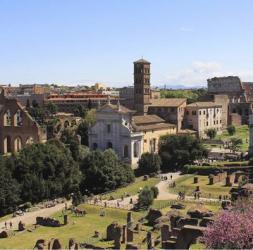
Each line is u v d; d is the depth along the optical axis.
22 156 150.25
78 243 97.94
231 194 127.06
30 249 98.06
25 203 139.62
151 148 196.50
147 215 115.69
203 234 77.94
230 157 182.25
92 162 155.38
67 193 152.38
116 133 188.62
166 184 156.62
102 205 132.25
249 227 70.69
